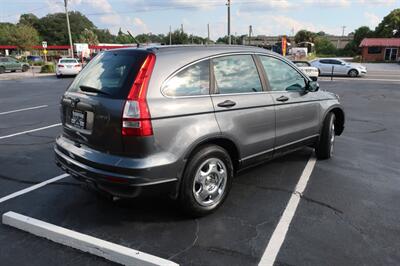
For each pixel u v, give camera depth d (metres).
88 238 3.07
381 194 4.16
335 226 3.41
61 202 3.96
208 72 3.51
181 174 3.25
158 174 3.07
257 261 2.86
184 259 2.88
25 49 72.81
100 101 3.15
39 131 7.64
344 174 4.83
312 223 3.47
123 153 3.04
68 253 3.00
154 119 3.01
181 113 3.18
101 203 3.92
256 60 4.07
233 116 3.62
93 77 3.46
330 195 4.13
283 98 4.26
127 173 2.99
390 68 38.03
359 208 3.79
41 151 6.03
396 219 3.55
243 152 3.83
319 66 26.62
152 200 3.97
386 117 9.29
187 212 3.47
